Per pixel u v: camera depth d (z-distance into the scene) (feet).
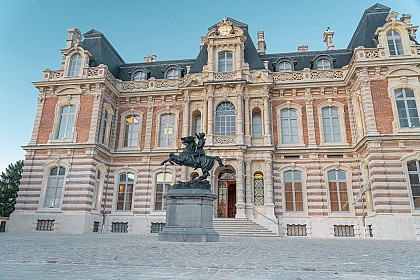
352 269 18.47
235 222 71.56
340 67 91.50
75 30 94.32
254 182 80.48
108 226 82.69
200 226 40.91
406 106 71.46
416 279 15.40
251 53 93.81
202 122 86.43
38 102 87.10
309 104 86.02
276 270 18.02
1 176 157.58
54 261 20.38
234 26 92.38
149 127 91.25
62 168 81.05
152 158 87.92
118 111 93.97
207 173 45.19
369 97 72.33
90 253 25.48
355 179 78.28
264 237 64.34
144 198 84.69
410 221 63.46
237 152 79.30
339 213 76.74
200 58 96.48
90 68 87.40
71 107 86.48
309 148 81.46
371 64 73.82
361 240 57.52
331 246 38.83
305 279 15.23
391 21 77.05
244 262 21.11
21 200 79.25
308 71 88.53
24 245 33.19
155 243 36.81
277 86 87.61
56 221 75.87
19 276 15.07
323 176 79.82
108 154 87.61
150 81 94.94
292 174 81.56
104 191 85.56
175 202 42.16
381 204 65.57
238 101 83.97
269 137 81.61
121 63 109.29
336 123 84.69
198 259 22.27
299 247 36.32
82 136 82.02
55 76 88.69
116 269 17.78
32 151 82.74
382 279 15.37
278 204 78.74
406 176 66.28
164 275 15.94
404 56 73.26
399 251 31.68
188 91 89.35
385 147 68.69
